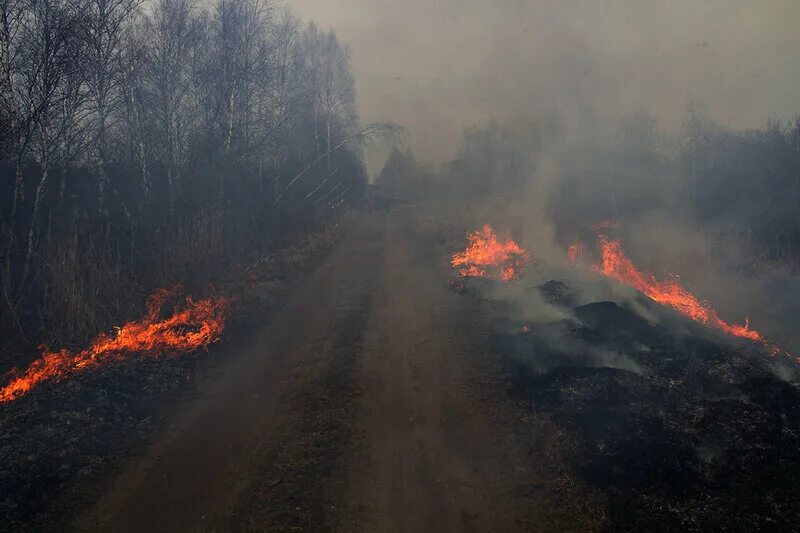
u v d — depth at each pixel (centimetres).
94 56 1478
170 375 956
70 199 1561
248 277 1683
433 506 593
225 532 547
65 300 1124
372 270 1911
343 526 559
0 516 563
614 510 562
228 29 2194
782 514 551
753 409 786
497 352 1018
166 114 1916
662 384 868
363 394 876
